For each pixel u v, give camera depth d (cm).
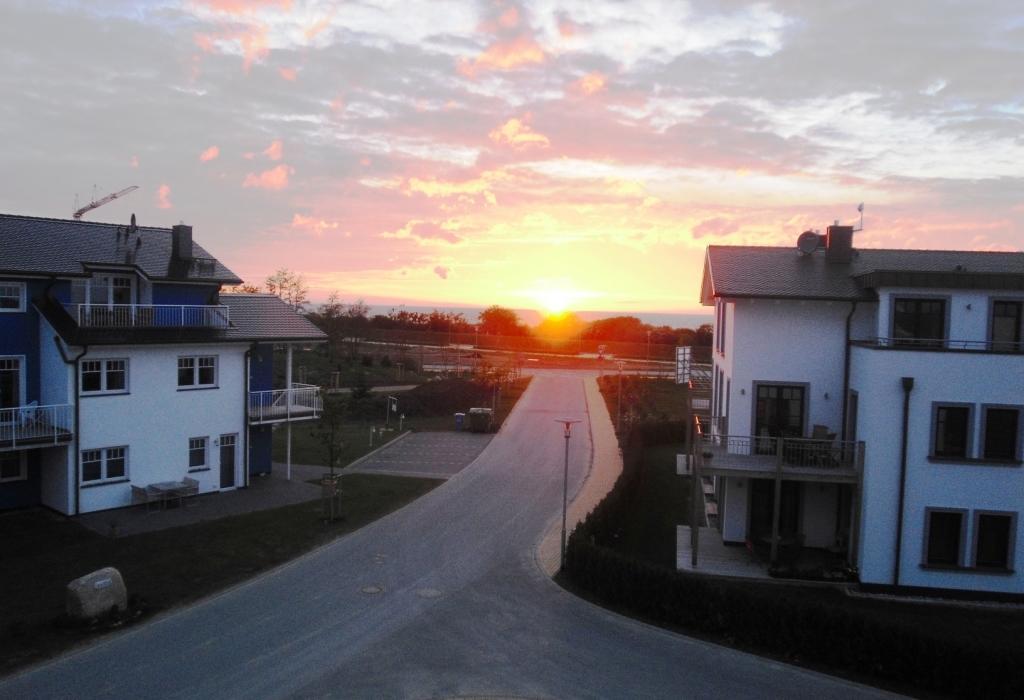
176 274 2533
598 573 1792
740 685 1370
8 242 2355
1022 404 1830
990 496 1844
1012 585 1836
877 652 1430
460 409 4644
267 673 1347
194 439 2552
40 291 2291
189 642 1467
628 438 3491
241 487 2688
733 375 2180
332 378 5109
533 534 2245
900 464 1878
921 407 1864
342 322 6638
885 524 1889
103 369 2309
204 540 2088
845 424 2112
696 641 1557
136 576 1803
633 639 1556
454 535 2217
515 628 1588
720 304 2648
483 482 2878
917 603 1823
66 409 2225
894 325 1984
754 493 2173
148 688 1279
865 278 2067
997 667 1339
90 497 2284
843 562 2034
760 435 2155
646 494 2778
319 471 3003
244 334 2670
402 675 1358
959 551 1862
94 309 2305
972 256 2483
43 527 2150
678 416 4350
